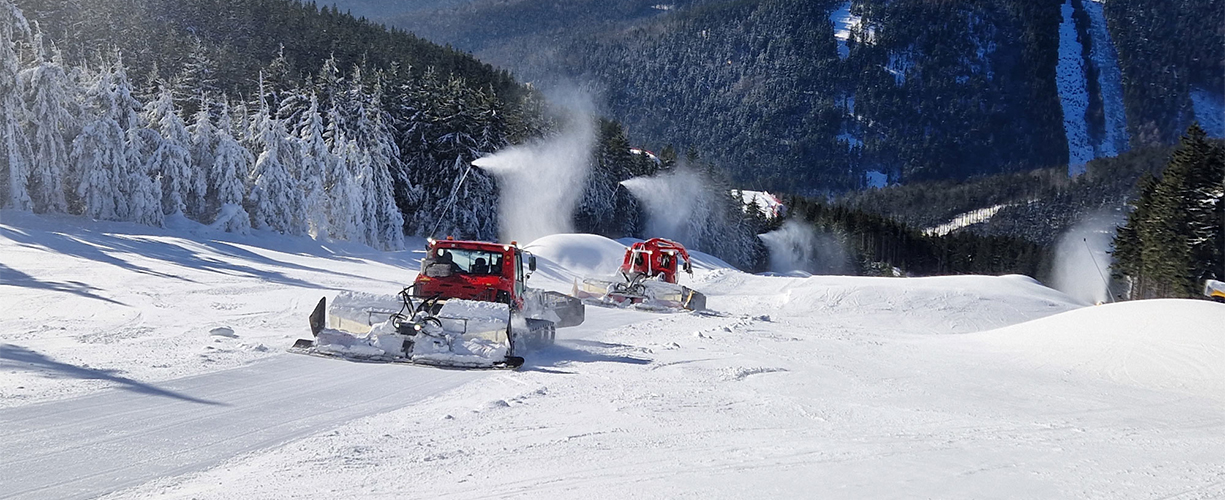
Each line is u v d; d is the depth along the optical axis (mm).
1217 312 12664
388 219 49062
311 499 4305
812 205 128250
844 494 4578
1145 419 7840
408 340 9586
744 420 6980
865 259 125312
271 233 40250
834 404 8070
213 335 10938
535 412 7000
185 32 92750
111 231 34906
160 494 4379
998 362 12469
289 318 14227
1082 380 10672
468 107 60219
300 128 52562
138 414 6180
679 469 5117
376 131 51938
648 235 85875
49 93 36219
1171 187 49156
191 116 58625
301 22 100188
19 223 32844
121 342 9922
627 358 11312
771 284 37875
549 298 14992
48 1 76000
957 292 28125
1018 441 6438
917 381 10148
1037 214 170625
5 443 5180
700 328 17109
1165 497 4805
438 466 5066
